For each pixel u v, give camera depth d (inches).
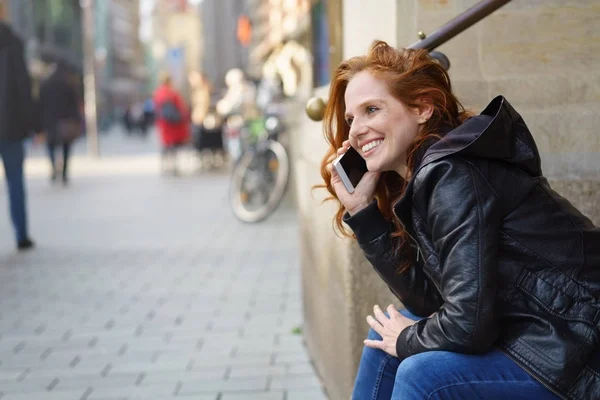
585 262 70.5
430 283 84.8
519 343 69.6
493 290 68.6
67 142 559.5
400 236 83.7
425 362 70.9
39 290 223.1
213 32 1627.7
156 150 1114.7
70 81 562.6
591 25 112.1
